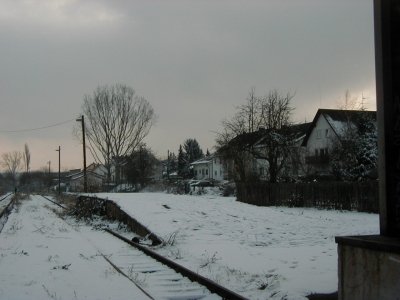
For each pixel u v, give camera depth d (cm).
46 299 859
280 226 2120
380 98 532
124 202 2777
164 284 996
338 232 1900
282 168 4606
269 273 1062
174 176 11581
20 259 1327
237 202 3322
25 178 14925
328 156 4838
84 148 5700
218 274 1073
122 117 7144
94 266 1219
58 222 2745
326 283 927
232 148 4603
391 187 522
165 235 1777
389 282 470
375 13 538
